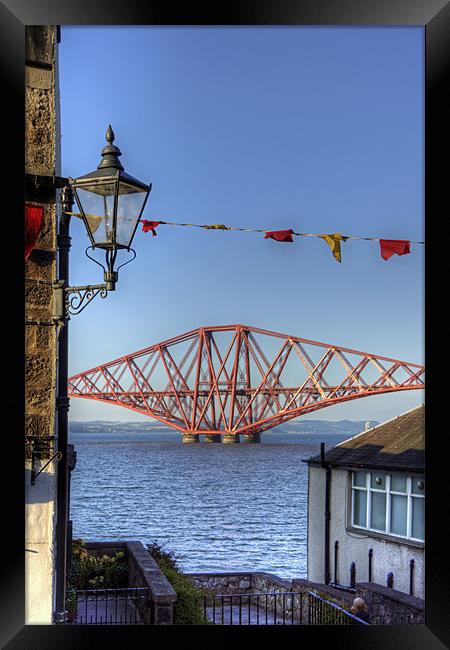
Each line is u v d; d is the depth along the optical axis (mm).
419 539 16484
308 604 13469
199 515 71500
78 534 58688
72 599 11523
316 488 20000
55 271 7453
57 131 8195
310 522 20062
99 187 7133
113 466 133000
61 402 7672
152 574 11453
